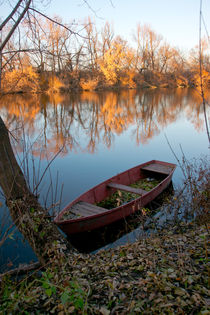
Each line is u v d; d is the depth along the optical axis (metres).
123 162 11.14
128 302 2.53
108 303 2.58
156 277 2.83
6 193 3.84
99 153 12.32
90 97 31.97
